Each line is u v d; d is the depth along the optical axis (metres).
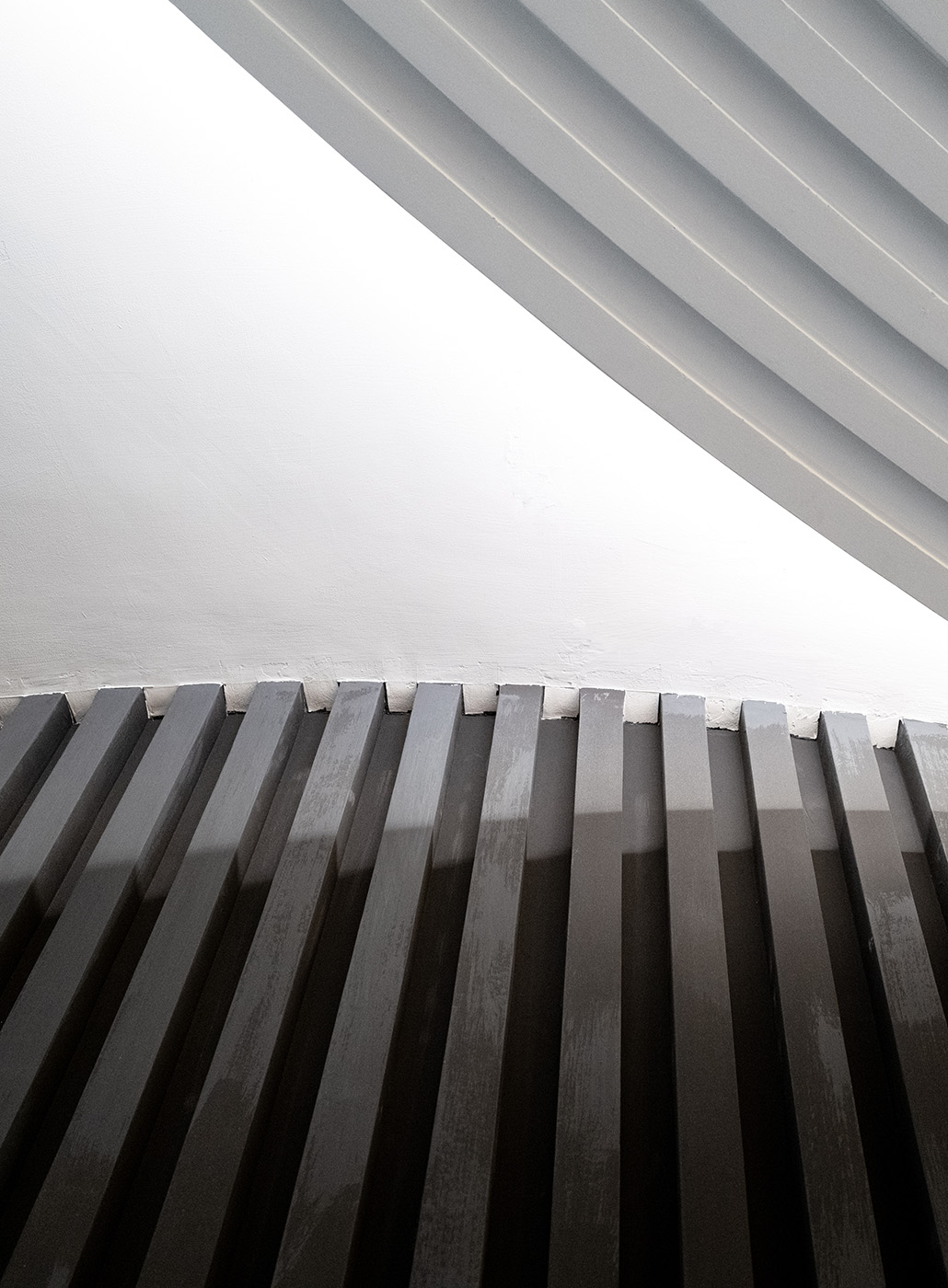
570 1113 1.78
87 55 2.13
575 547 2.60
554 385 2.45
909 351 1.09
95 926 2.19
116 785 2.63
